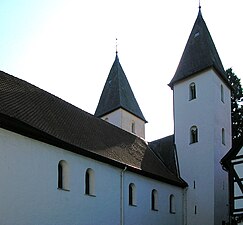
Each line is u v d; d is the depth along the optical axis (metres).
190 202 30.67
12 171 16.98
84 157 21.64
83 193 21.08
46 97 24.52
